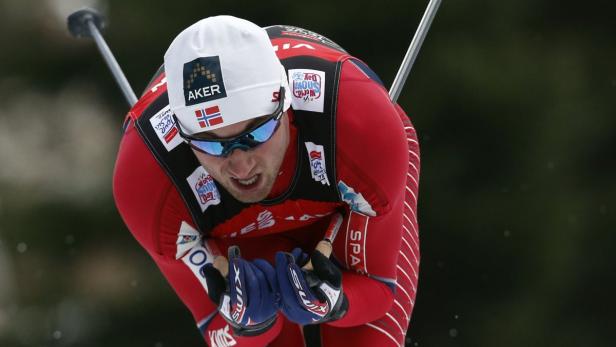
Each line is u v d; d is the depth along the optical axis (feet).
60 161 142.92
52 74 146.51
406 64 49.24
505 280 127.03
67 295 136.36
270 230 43.24
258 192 37.60
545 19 129.59
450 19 126.11
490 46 126.41
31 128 145.89
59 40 144.97
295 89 38.99
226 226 41.47
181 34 36.32
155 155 39.47
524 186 125.90
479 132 124.67
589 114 127.65
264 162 36.83
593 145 128.16
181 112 36.06
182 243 40.96
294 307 38.19
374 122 39.01
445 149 124.77
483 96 123.75
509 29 127.85
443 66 123.95
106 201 137.59
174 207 39.96
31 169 142.92
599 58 129.59
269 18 128.57
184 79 35.81
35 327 135.23
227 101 35.45
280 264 37.52
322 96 38.86
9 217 138.82
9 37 146.92
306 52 40.29
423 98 123.85
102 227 138.00
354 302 42.11
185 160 39.32
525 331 127.13
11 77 148.05
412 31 125.29
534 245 126.21
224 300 38.75
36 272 137.28
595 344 128.16
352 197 40.24
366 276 43.83
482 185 125.70
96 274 136.36
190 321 132.77
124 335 134.00
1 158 143.54
